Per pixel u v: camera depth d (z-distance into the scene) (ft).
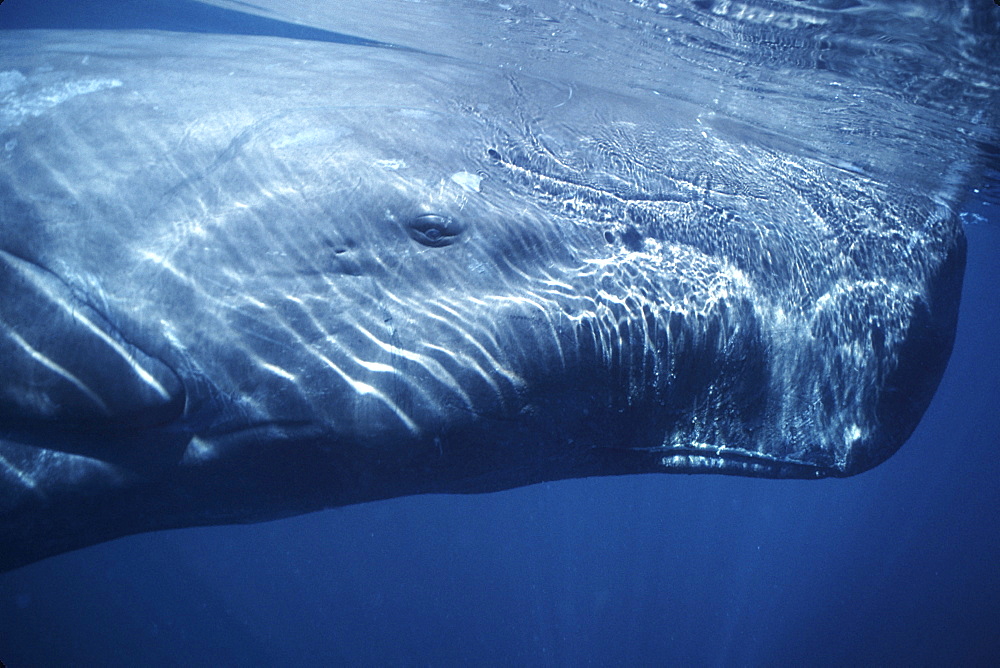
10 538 9.36
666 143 16.75
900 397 13.87
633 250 12.26
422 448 10.23
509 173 12.76
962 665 99.76
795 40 20.58
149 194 10.32
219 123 11.53
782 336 12.82
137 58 13.62
